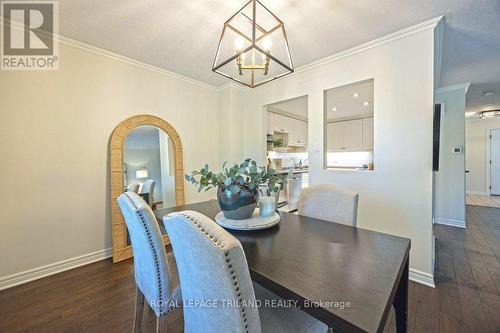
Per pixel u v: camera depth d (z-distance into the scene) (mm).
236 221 1366
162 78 2869
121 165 2453
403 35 1970
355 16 1784
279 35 2045
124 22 1884
